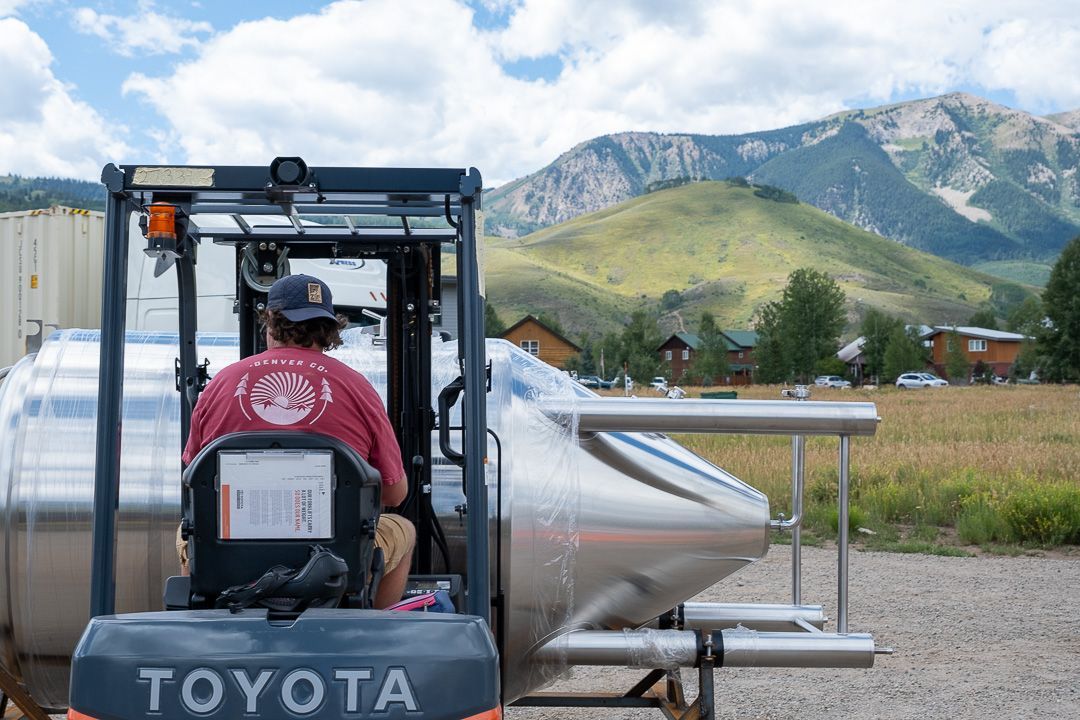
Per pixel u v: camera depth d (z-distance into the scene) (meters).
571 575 4.67
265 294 4.29
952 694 6.99
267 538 3.12
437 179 3.48
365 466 3.17
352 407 3.34
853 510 13.66
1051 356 91.50
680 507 4.89
